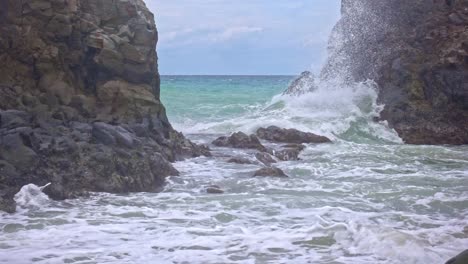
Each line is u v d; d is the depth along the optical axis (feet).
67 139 40.47
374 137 71.10
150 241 28.48
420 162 54.70
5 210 33.88
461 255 19.19
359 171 48.88
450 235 29.60
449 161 55.42
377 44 81.20
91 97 51.57
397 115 72.74
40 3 50.62
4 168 37.06
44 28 50.80
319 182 43.80
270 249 27.32
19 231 30.07
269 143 62.90
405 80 75.00
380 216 34.12
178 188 41.24
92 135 43.32
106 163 40.27
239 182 42.86
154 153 44.01
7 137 38.45
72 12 51.42
